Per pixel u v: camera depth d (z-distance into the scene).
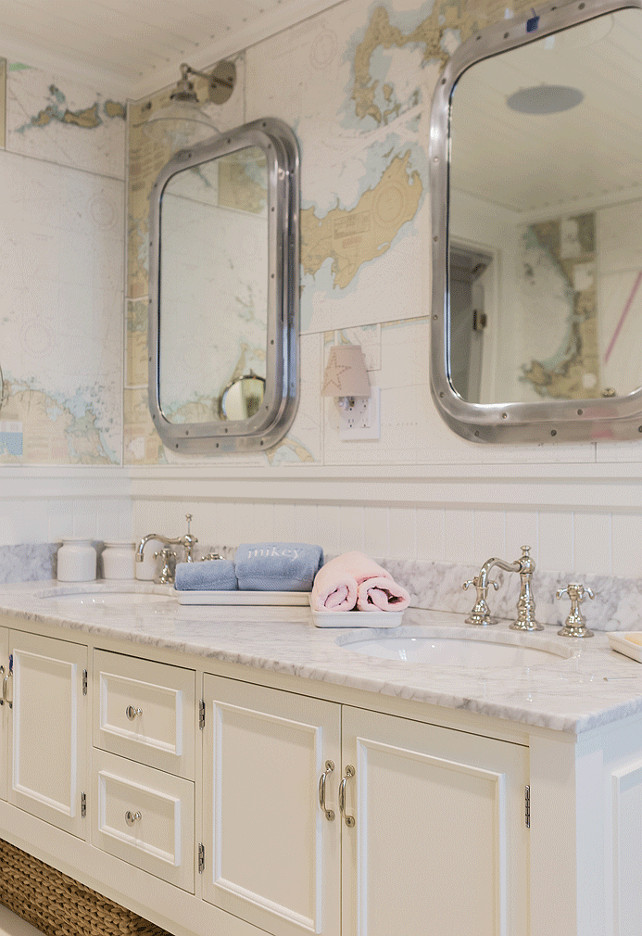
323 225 2.36
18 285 2.66
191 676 1.75
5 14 2.50
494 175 1.96
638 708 1.26
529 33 1.89
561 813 1.18
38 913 2.28
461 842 1.30
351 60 2.29
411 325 2.14
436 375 2.05
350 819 1.46
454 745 1.31
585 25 1.82
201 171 2.67
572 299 1.82
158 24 2.55
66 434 2.78
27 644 2.19
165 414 2.78
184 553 2.65
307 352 2.39
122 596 2.57
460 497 2.04
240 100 2.59
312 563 2.17
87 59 2.77
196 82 2.73
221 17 2.51
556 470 1.86
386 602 1.89
